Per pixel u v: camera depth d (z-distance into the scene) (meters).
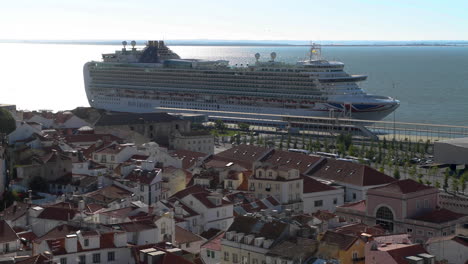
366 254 166.12
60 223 191.50
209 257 189.62
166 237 188.50
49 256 151.12
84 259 158.00
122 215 197.25
